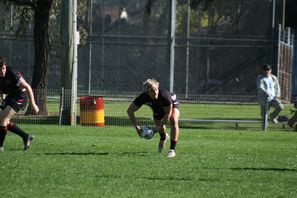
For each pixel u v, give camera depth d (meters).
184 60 100.12
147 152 36.53
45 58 69.00
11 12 91.44
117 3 100.00
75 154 34.56
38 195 23.16
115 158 33.16
